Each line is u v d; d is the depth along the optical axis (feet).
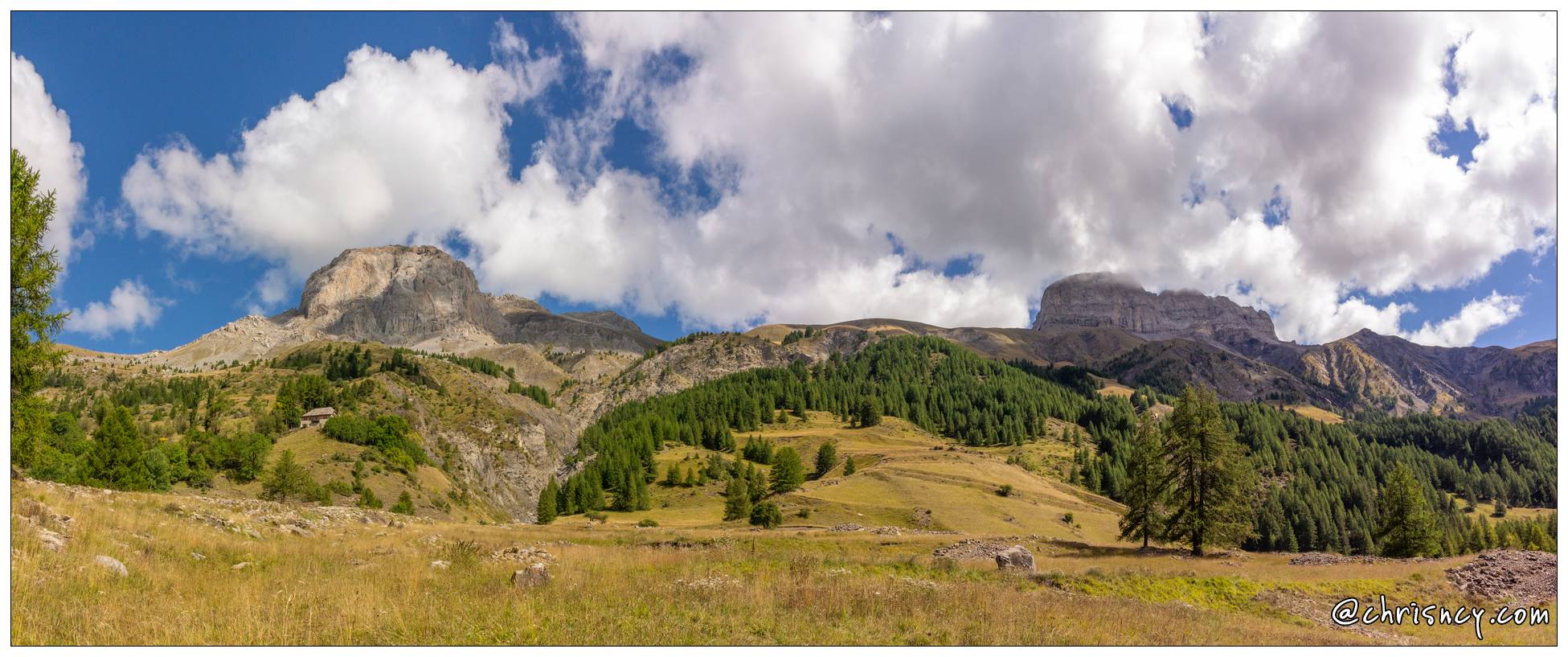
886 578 95.76
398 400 632.79
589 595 70.85
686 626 61.05
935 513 364.79
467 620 58.70
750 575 92.89
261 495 311.47
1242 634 77.25
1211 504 178.09
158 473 296.71
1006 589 90.79
